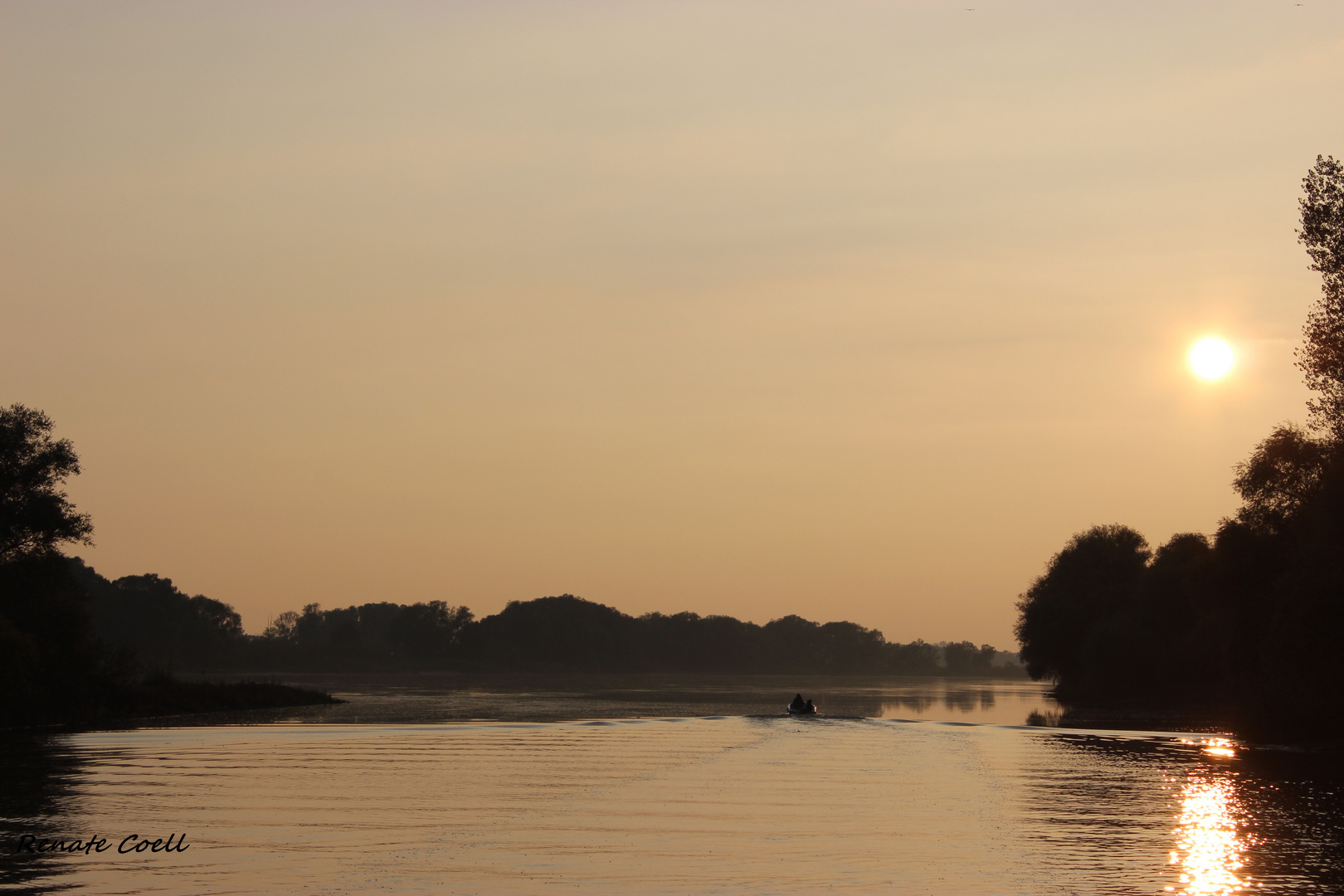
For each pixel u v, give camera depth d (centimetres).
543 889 2458
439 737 6544
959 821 3466
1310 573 6869
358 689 15788
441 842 2984
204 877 2555
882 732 7469
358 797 3812
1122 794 4216
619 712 9762
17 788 4000
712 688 18538
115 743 5981
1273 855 2978
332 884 2489
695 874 2628
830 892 2473
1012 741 6831
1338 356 6519
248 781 4259
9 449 8900
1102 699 12481
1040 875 2681
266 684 11338
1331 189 6512
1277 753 6191
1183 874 2709
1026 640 14500
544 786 4175
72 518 9125
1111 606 13538
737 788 4191
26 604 8525
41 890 2420
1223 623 8206
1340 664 6694
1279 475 7875
